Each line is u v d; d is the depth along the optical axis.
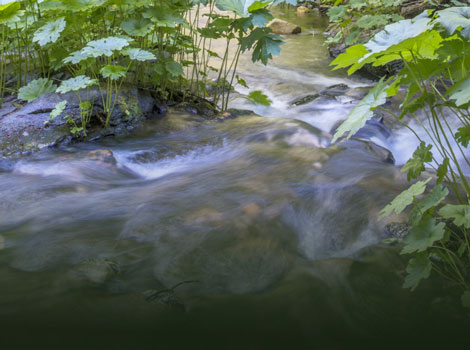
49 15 4.23
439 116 4.71
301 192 2.83
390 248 2.16
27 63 4.89
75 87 3.53
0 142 3.58
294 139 3.88
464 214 1.74
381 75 6.51
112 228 2.40
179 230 2.37
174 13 4.27
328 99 5.40
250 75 6.60
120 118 4.20
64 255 2.12
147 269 2.01
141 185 3.16
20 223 2.47
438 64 1.96
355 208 2.60
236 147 3.83
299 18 11.72
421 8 8.32
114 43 3.60
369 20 6.55
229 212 2.57
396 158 4.06
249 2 4.23
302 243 2.26
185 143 3.96
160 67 4.35
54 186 3.01
